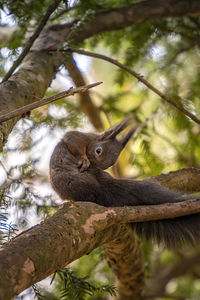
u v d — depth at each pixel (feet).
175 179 29.84
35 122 34.45
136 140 38.01
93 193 26.71
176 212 22.41
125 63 38.63
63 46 30.89
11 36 35.40
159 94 28.07
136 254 29.55
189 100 38.01
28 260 15.31
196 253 51.57
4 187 24.41
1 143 22.72
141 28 38.70
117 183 26.96
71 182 27.40
